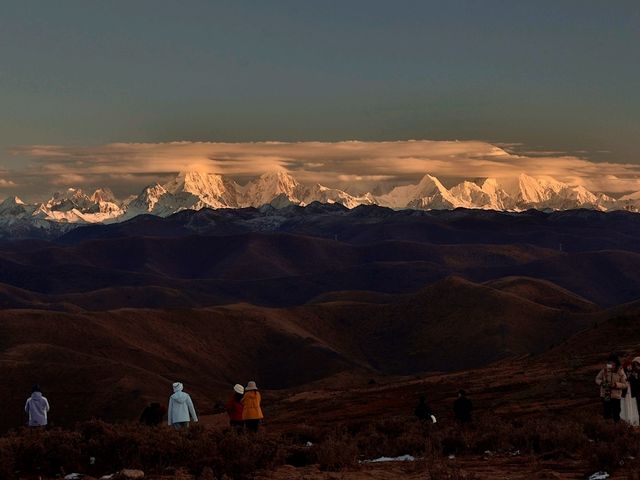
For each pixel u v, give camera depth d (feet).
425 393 439.22
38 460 151.74
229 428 170.19
